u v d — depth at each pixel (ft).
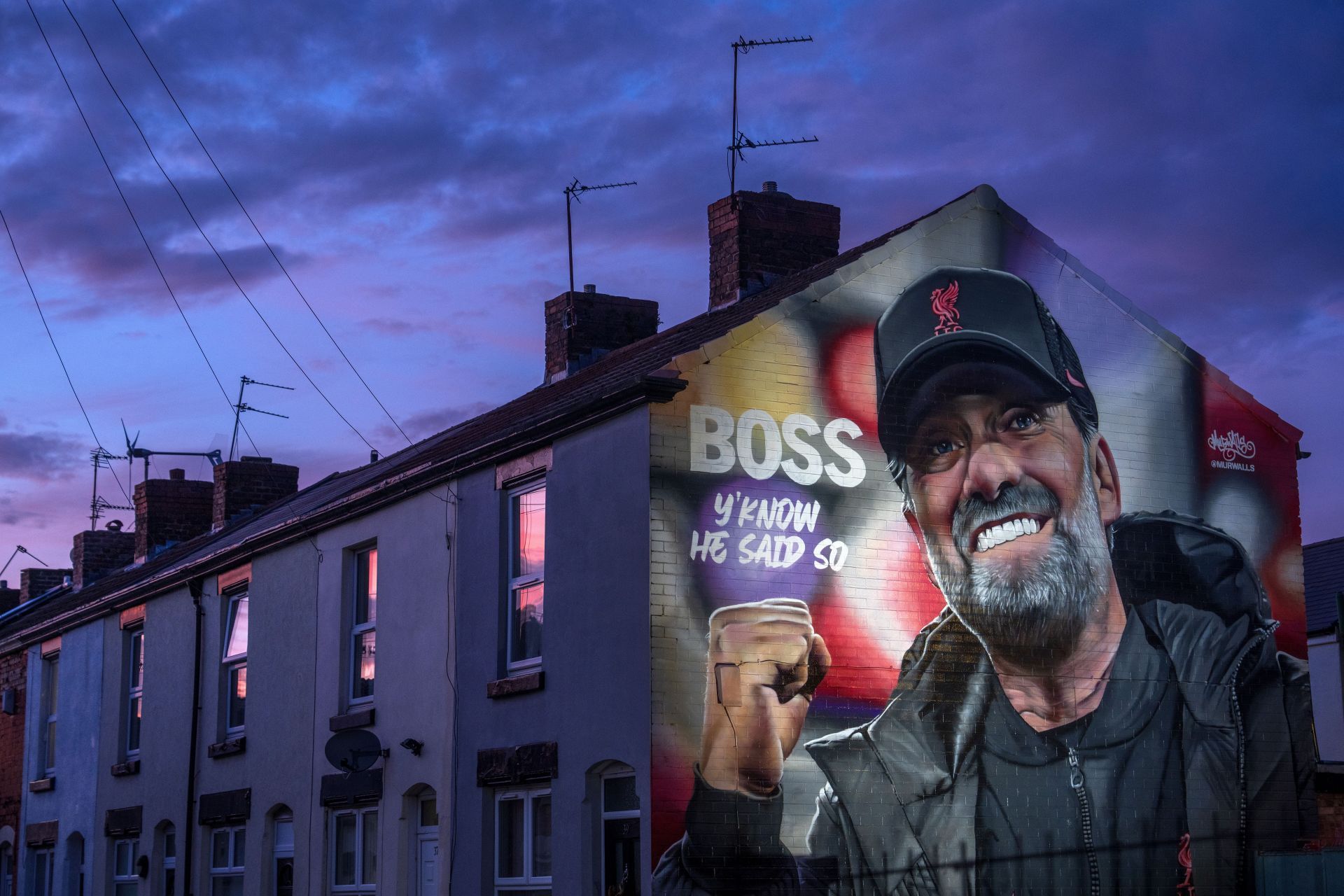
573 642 53.62
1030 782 54.49
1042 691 55.52
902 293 56.44
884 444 54.90
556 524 55.36
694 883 48.57
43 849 95.04
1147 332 61.16
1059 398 58.39
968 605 54.95
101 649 90.27
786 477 52.90
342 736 61.11
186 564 82.17
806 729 51.29
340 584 68.59
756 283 67.77
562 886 52.44
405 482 63.82
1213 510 60.90
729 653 50.75
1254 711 59.88
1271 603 61.41
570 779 52.75
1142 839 55.98
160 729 82.02
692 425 51.83
